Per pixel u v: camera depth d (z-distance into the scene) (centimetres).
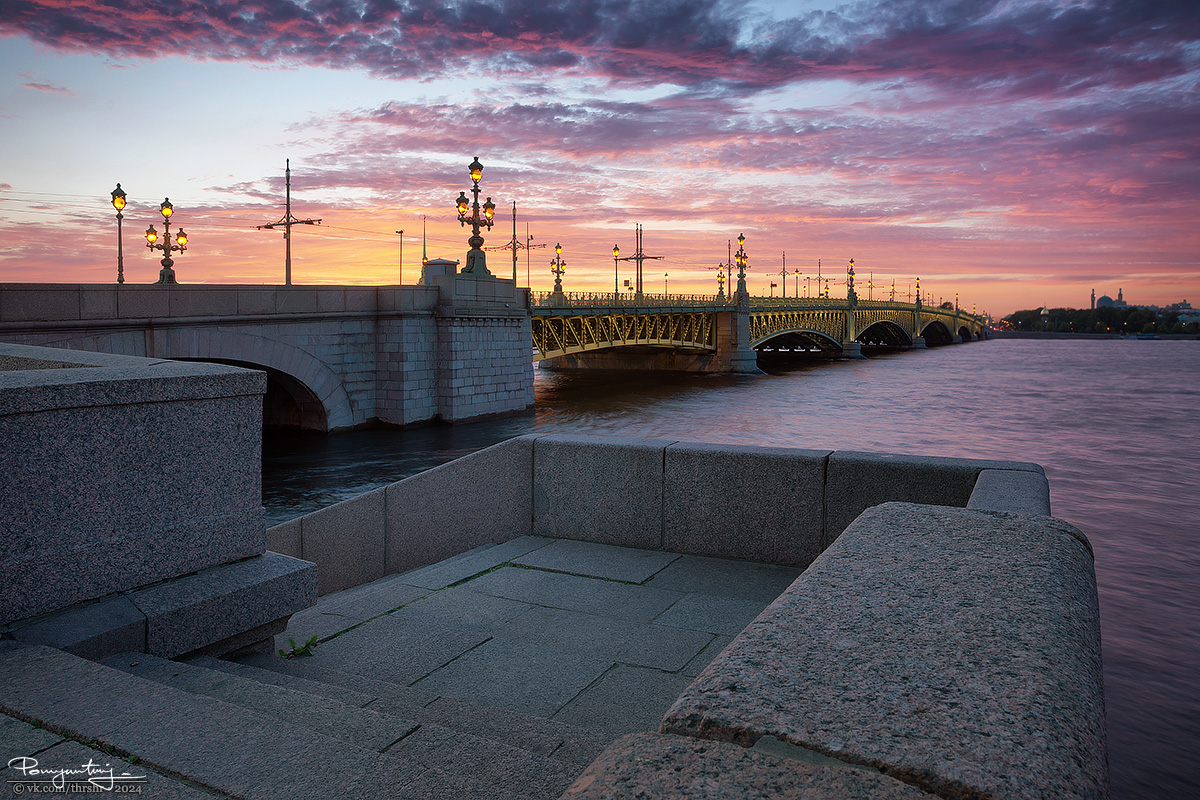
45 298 2689
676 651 469
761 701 157
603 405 6094
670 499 669
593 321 6819
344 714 294
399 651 466
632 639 489
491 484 735
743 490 640
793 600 211
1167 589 2255
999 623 190
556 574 620
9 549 330
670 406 6122
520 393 4769
